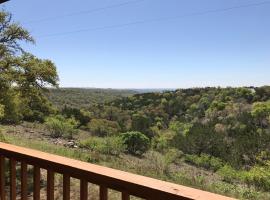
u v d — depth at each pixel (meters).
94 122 48.22
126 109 93.19
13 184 2.25
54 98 110.94
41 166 1.98
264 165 30.02
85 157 18.45
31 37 17.64
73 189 8.61
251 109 74.44
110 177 1.56
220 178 21.27
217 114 77.81
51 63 17.47
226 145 46.03
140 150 30.25
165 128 75.88
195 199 1.23
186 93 98.06
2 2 3.51
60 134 32.62
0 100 15.53
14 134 24.95
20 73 16.47
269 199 13.42
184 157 33.59
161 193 1.35
